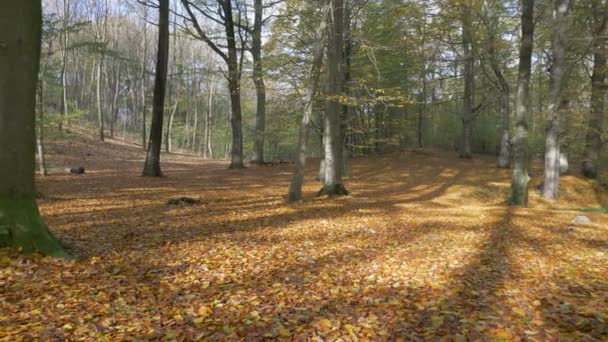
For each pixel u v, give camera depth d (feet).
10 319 12.30
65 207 32.71
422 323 13.12
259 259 21.38
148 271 18.17
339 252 23.61
